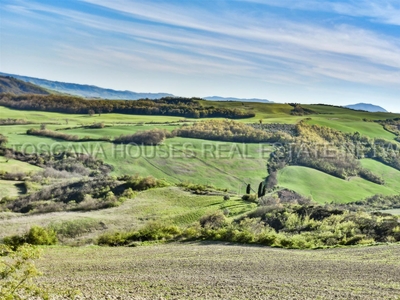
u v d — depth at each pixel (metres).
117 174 125.12
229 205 73.00
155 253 35.59
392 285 18.09
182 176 127.62
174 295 18.12
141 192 86.38
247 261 27.41
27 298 15.89
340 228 40.00
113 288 20.05
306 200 102.56
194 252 34.31
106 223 62.88
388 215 50.00
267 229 46.59
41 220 63.09
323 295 16.92
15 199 92.06
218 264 26.78
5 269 14.18
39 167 124.19
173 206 75.06
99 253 38.25
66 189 93.19
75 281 22.73
